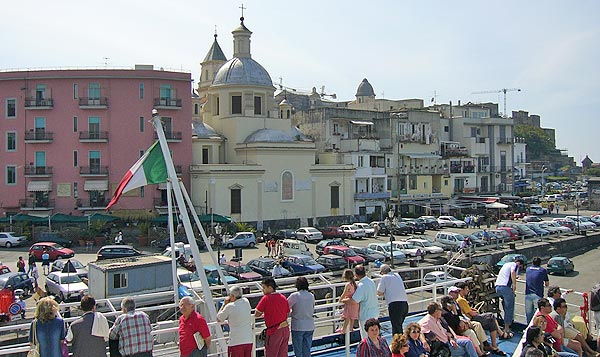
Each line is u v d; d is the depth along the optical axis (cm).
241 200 6700
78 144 6469
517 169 11894
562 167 19425
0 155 6506
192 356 1080
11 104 6494
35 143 6450
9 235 5684
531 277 1551
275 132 7125
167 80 6631
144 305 2948
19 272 3853
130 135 6512
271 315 1143
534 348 1086
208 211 6525
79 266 3947
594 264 5775
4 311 2691
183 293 2564
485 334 1390
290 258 4356
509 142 10200
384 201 7956
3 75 6412
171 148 6694
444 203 8750
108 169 6469
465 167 9506
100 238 5759
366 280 1255
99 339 1038
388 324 1616
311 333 1212
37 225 6112
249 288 3103
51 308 1029
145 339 1059
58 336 1024
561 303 1377
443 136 9788
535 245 6006
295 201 7100
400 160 8619
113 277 2886
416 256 5109
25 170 6425
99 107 6412
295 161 7094
